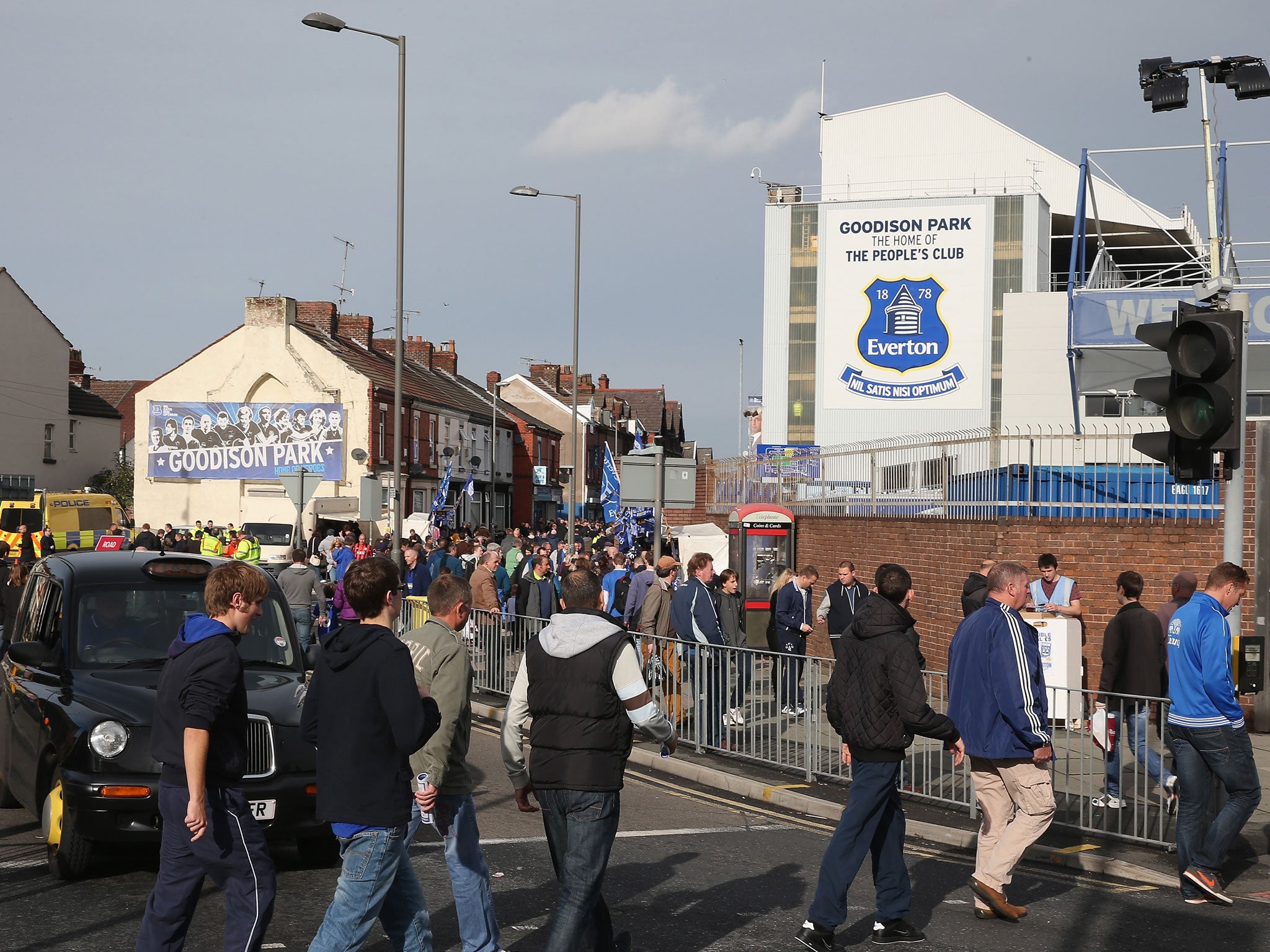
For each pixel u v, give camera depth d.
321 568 29.25
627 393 112.50
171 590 8.23
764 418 58.31
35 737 7.37
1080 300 25.70
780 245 58.19
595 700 5.07
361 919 4.75
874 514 19.11
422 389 55.12
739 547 19.73
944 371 56.41
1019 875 7.69
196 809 4.62
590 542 30.73
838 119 60.12
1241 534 7.44
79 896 6.53
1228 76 19.41
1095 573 13.64
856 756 6.05
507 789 9.91
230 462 48.44
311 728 4.88
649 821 8.98
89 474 59.97
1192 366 7.37
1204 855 6.94
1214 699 6.91
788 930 6.17
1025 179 58.50
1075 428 25.53
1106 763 8.49
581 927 4.98
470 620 15.78
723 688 11.41
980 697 6.58
